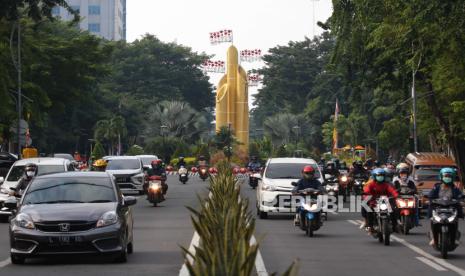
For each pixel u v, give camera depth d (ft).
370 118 485.97
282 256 77.30
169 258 74.59
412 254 79.36
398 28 154.61
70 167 132.98
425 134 228.22
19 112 221.25
